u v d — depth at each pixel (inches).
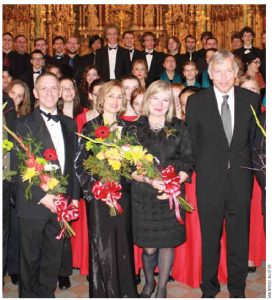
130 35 329.4
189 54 340.5
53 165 125.7
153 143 130.1
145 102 131.5
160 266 135.9
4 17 416.8
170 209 130.9
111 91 130.7
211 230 135.4
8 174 123.7
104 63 318.7
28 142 125.1
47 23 423.5
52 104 130.2
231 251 138.0
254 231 160.9
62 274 151.9
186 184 148.6
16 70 326.6
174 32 424.5
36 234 130.0
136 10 419.8
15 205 134.3
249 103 133.4
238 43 331.6
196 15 423.2
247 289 151.4
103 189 125.3
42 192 127.7
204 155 133.9
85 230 156.3
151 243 131.0
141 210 131.3
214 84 132.1
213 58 129.7
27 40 423.8
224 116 133.0
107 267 132.3
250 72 213.5
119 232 132.6
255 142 133.0
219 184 132.6
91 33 425.1
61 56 337.7
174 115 132.7
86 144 127.0
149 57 326.0
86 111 167.9
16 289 152.3
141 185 131.0
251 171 134.9
